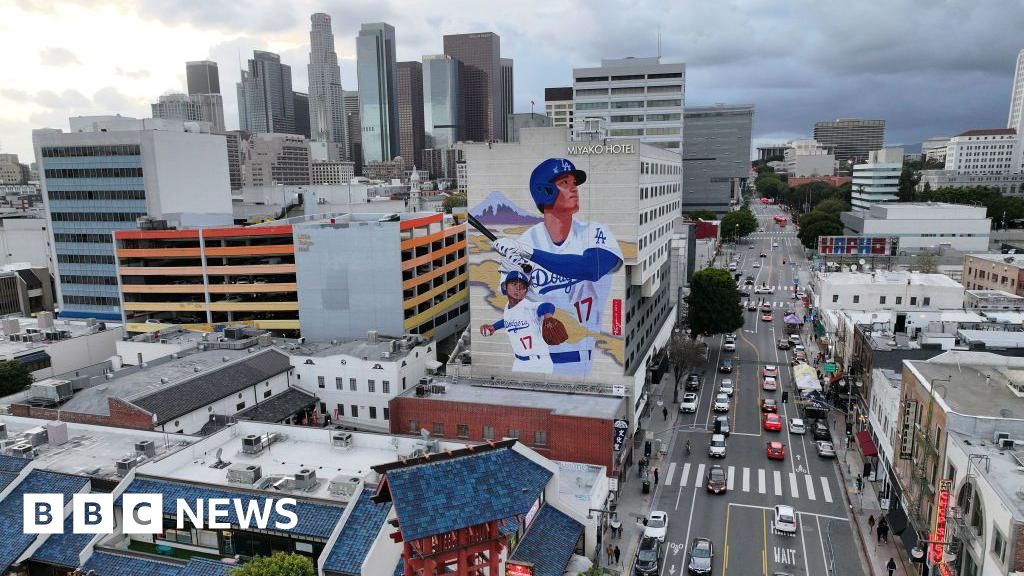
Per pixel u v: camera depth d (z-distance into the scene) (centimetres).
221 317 10188
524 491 3088
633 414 7512
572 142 7462
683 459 7062
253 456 5247
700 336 12000
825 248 14612
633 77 19988
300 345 8512
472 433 6738
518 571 3369
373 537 4000
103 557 4219
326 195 17288
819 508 5959
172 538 4506
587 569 4184
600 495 5347
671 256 12150
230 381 6938
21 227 15200
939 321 7856
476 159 7769
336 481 4516
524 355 7969
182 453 5069
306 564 3738
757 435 7662
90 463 5147
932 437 4681
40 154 12412
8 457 5169
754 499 6147
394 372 7481
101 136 12031
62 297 12950
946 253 15162
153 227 10625
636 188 7325
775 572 4950
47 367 9169
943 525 4197
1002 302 9825
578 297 7675
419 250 10350
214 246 10075
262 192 16912
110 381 6894
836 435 7619
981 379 5059
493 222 7856
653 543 5128
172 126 13312
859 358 7875
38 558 4250
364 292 9312
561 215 7619
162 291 10150
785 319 12419
